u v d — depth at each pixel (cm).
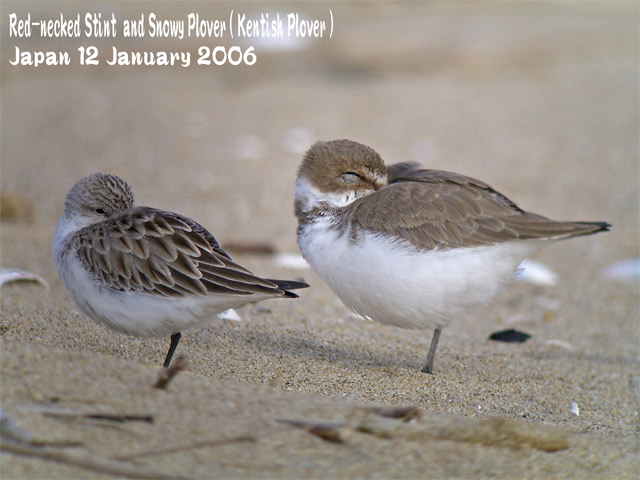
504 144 1989
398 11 3188
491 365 956
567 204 1659
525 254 891
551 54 2739
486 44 2769
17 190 1711
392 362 908
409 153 1884
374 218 848
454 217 858
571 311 1262
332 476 544
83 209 823
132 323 766
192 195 1677
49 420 556
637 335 1170
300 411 635
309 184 895
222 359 830
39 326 880
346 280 855
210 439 571
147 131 2089
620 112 2236
